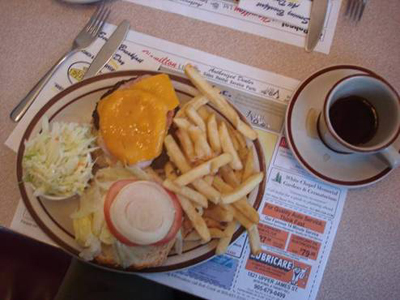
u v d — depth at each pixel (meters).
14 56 0.92
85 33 0.91
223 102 0.82
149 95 0.80
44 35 0.93
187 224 0.81
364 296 0.80
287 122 0.83
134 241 0.76
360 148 0.71
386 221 0.83
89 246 0.77
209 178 0.80
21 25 0.94
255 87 0.89
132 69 0.87
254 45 0.91
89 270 0.89
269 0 0.92
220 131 0.80
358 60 0.90
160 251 0.78
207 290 0.81
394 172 0.85
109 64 0.90
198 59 0.90
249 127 0.82
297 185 0.84
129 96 0.80
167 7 0.93
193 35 0.92
